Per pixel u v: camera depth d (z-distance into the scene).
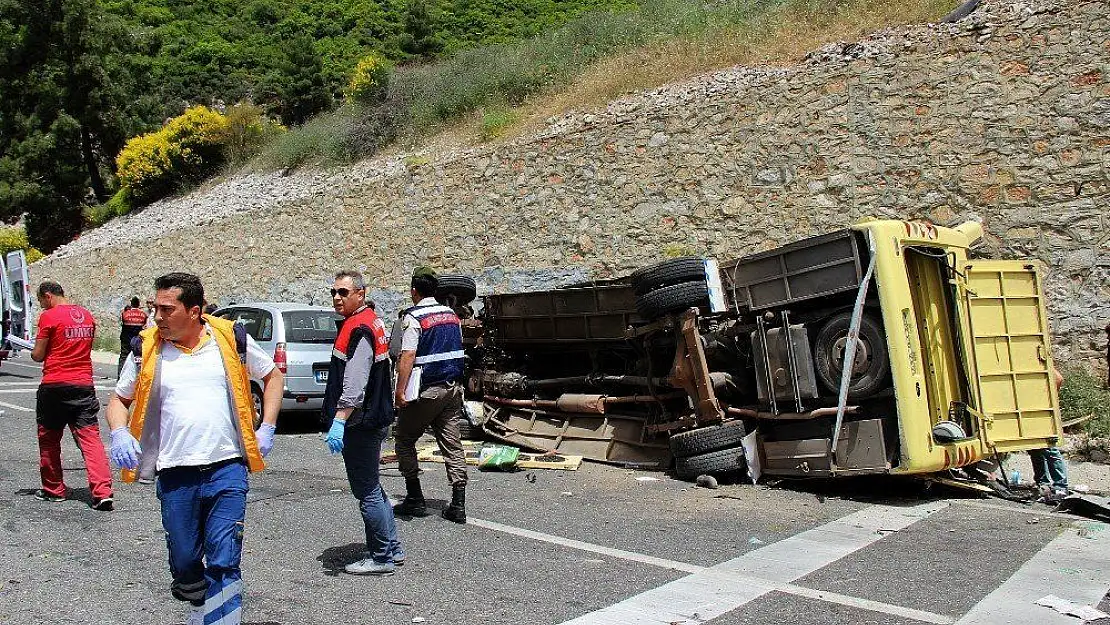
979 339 8.19
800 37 15.49
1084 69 11.46
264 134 27.73
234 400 4.31
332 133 22.78
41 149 31.58
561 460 9.77
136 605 4.95
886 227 7.72
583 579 5.51
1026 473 9.17
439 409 6.99
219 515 4.18
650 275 8.86
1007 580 5.52
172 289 4.19
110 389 16.55
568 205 16.19
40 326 7.24
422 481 8.81
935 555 6.11
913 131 12.70
